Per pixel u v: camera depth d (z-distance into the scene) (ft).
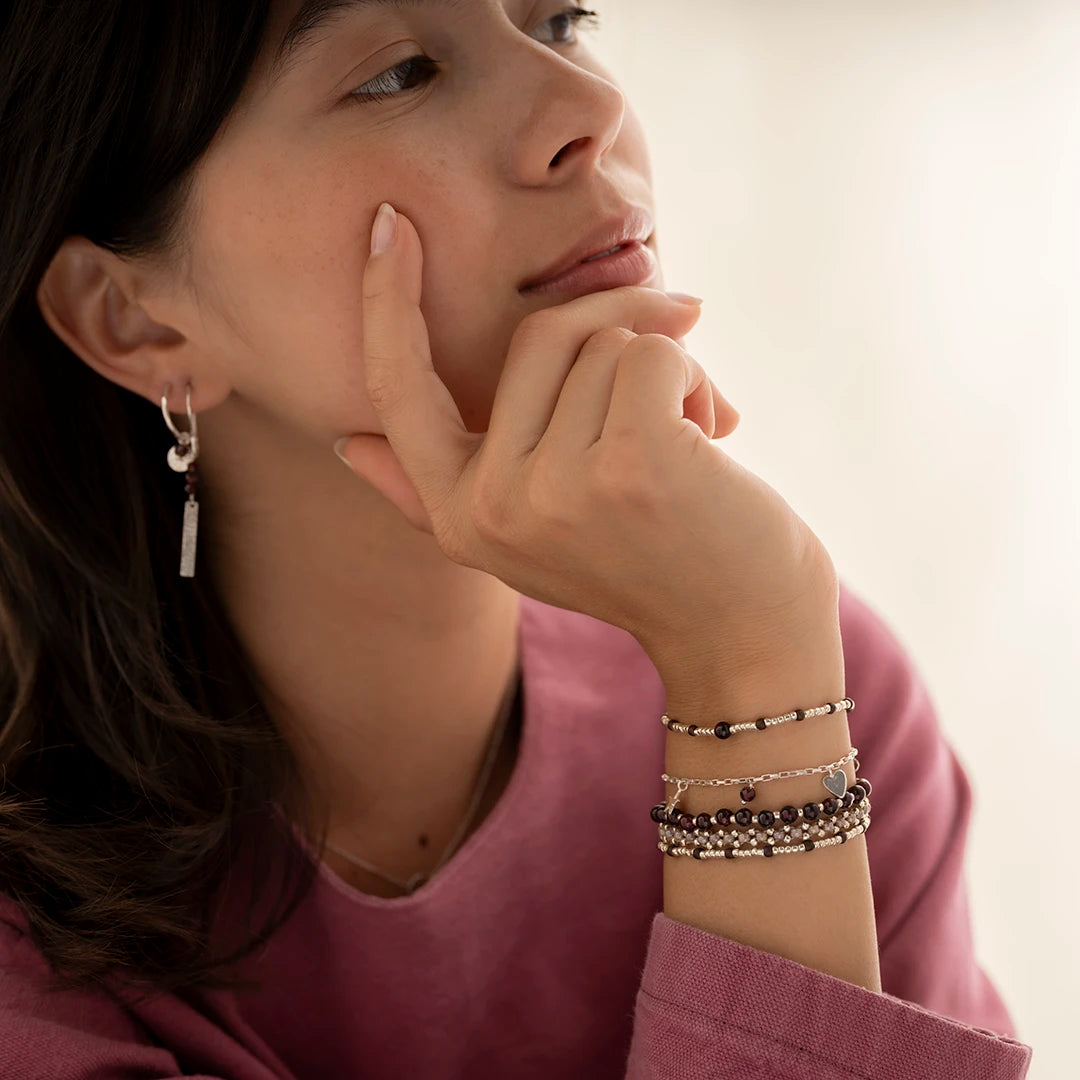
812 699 2.93
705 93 7.12
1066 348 7.11
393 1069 3.74
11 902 3.30
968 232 7.11
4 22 2.84
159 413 3.59
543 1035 3.88
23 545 3.55
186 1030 3.45
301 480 3.42
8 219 3.05
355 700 3.67
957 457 7.21
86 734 3.58
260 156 2.87
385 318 2.89
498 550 2.92
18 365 3.44
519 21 3.05
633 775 3.86
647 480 2.67
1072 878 7.08
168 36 2.73
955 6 7.01
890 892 4.03
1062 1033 6.64
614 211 2.94
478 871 3.62
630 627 3.00
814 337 7.22
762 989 2.84
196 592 3.66
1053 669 7.19
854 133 7.11
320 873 3.56
